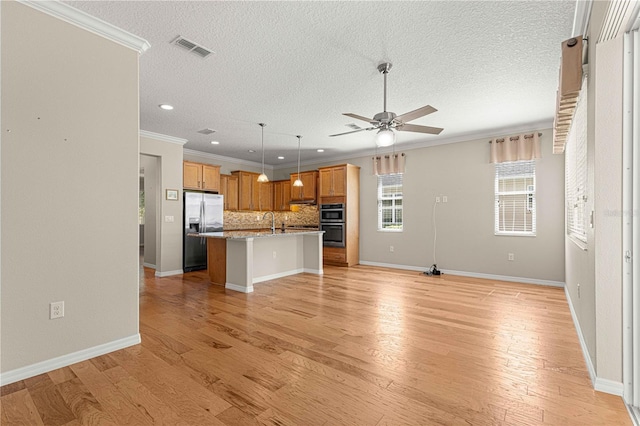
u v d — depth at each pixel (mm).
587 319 2354
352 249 6996
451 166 5922
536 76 3314
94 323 2439
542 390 1966
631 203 1878
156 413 1739
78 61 2365
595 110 1972
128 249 2646
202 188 6590
